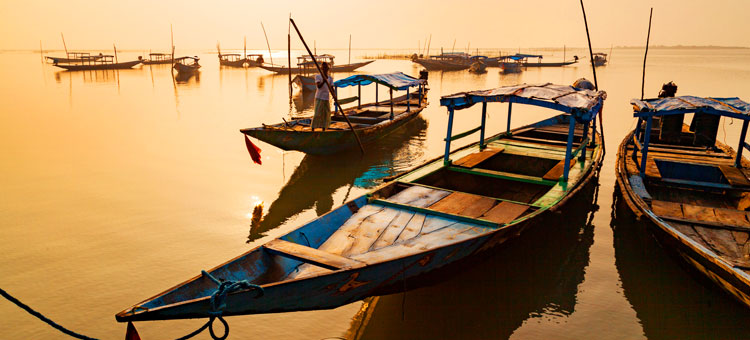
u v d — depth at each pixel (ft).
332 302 14.11
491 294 19.07
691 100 25.63
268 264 15.20
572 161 28.02
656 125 38.93
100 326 16.28
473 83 116.67
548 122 37.73
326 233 17.92
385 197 22.59
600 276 20.53
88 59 177.47
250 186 32.73
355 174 36.27
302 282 12.84
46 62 214.69
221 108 70.28
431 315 17.56
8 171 34.78
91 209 27.43
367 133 42.50
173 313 11.25
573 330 16.66
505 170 30.30
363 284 14.38
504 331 16.58
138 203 28.60
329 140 38.75
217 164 38.14
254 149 32.96
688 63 259.60
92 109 67.15
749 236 17.65
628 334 16.40
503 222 18.45
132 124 55.26
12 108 66.80
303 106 74.18
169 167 36.88
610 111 66.90
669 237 18.08
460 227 18.33
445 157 26.89
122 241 23.13
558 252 23.00
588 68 202.18
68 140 45.80
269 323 16.88
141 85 107.55
